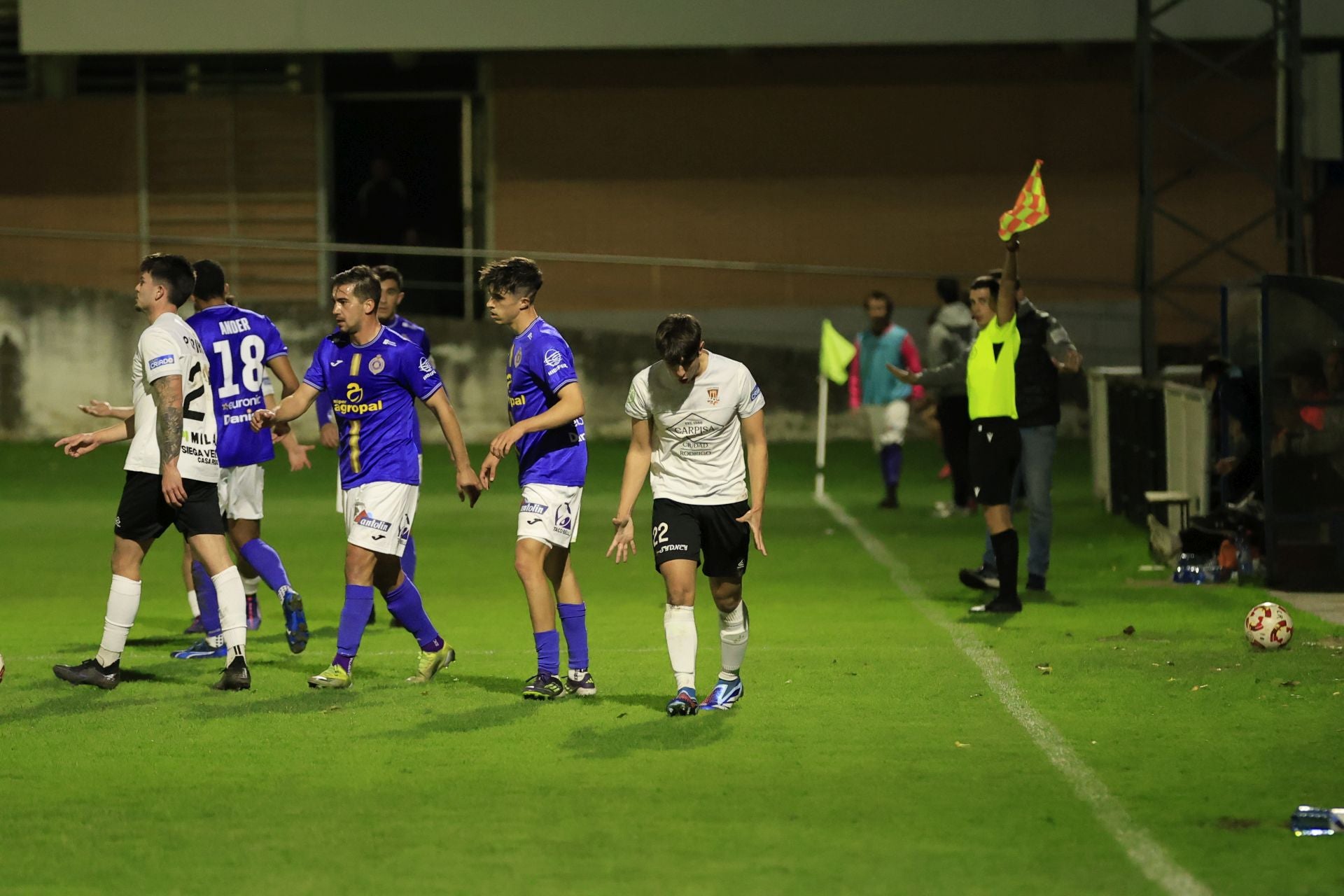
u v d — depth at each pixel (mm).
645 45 85938
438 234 92688
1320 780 23000
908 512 62438
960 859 19484
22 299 83688
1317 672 30562
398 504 29844
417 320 83562
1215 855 19562
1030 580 42125
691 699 27375
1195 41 87562
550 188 91375
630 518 27453
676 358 26172
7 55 91875
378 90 91625
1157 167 89375
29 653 34188
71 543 54750
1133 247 90250
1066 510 61625
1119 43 89000
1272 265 89000
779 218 91000
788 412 85688
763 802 22047
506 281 28969
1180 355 80438
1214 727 26281
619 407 85062
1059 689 29359
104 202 92125
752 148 90938
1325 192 87688
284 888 18609
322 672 31656
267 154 91750
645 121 90875
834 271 84062
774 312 91125
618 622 38344
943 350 60406
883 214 90938
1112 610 38781
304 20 85625
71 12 86062
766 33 85688
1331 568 41188
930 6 85250
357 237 92500
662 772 23625
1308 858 19422
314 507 65625
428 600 42312
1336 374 40719
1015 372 41281
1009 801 22016
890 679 30406
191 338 29844
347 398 29781
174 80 91625
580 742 25484
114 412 31938
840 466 77688
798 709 27812
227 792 22688
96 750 25141
